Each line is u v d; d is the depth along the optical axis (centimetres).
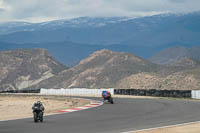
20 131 5134
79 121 6500
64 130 5228
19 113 8688
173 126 5566
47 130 5234
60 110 9350
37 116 6375
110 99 12181
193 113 7994
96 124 5991
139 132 4919
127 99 15288
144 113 8131
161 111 8638
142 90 19825
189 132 4912
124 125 5819
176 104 11225
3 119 6969
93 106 10838
